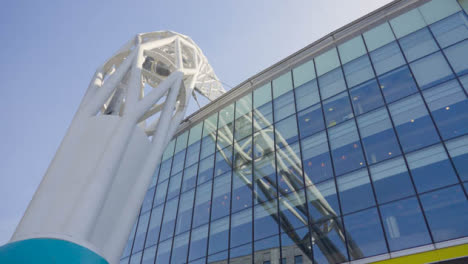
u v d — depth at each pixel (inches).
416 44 813.9
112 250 540.4
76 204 496.7
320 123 866.1
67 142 597.0
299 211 750.5
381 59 858.1
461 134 619.2
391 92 778.8
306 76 1004.6
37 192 530.9
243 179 932.0
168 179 1194.0
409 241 570.3
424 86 731.4
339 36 998.4
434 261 529.0
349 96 855.1
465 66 697.0
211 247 864.3
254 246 776.9
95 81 759.7
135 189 613.9
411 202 605.6
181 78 854.5
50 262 398.6
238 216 862.5
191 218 983.6
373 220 631.2
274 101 1035.9
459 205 552.7
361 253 610.2
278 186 832.9
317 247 673.6
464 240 519.2
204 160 1110.4
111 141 589.3
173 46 1091.9
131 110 659.4
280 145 911.7
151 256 1007.0
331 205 706.8
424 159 637.3
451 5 810.2
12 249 404.5
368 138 747.4
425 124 679.1
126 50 874.8
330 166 767.7
